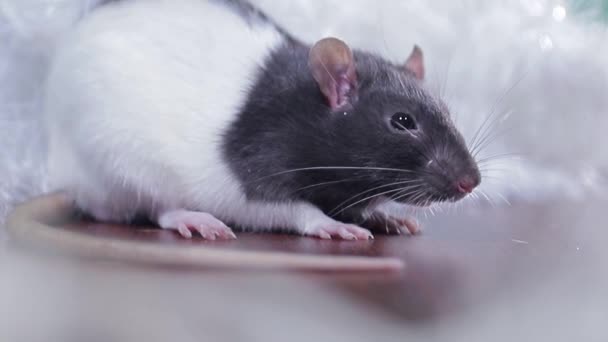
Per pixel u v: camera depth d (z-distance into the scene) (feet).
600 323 1.19
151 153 1.51
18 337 1.13
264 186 1.52
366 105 1.51
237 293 1.23
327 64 1.50
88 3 1.71
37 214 1.50
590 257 1.45
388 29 1.95
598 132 2.06
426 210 1.62
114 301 1.20
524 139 2.04
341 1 1.92
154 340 1.13
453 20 1.98
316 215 1.53
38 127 1.78
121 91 1.50
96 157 1.52
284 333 1.15
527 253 1.46
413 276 1.31
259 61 1.54
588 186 2.06
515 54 2.01
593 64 2.04
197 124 1.51
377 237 1.55
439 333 1.16
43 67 1.78
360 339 1.14
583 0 2.07
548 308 1.22
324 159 1.51
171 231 1.51
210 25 1.55
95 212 1.57
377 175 1.50
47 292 1.22
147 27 1.53
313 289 1.25
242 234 1.53
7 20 1.77
